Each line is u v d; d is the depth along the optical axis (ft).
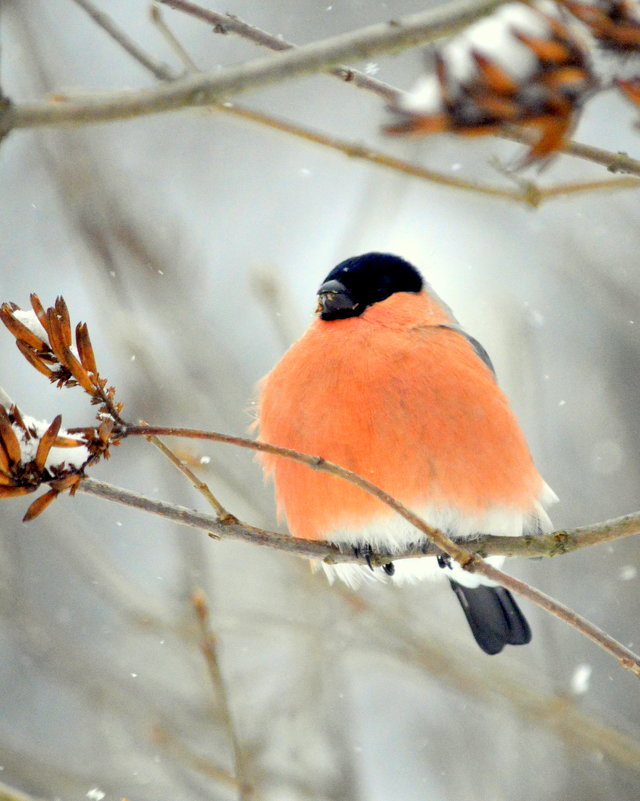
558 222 42.83
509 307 39.65
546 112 12.42
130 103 12.80
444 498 25.49
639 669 19.84
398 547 25.85
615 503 43.83
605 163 19.03
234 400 36.40
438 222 48.39
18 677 42.01
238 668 38.14
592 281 42.06
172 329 36.83
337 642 34.73
